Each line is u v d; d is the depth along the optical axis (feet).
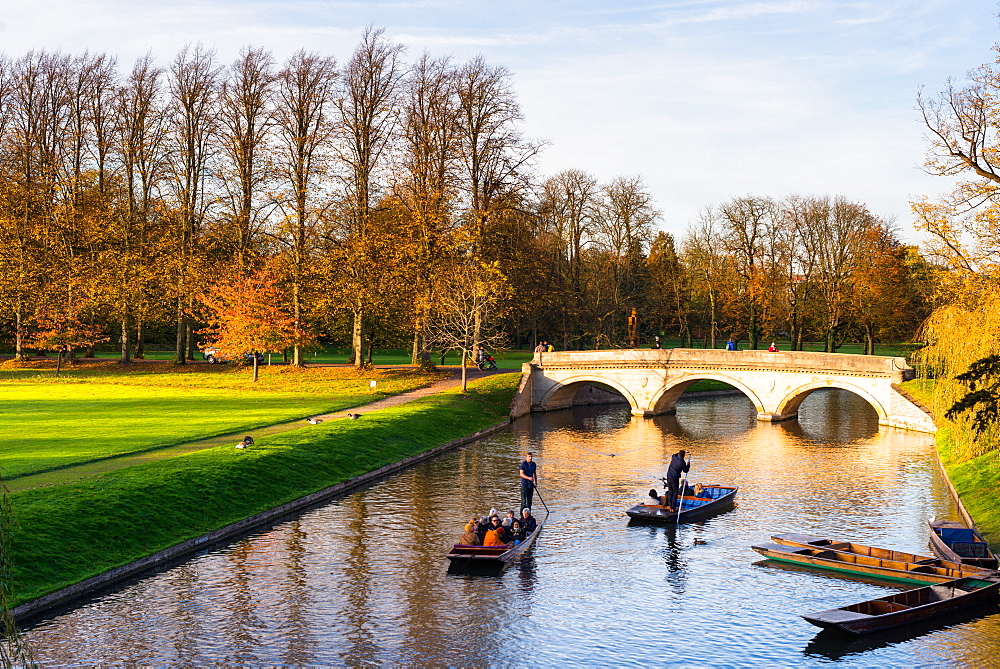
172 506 97.55
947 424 142.41
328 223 227.40
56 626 70.74
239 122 232.94
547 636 71.92
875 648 69.46
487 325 242.17
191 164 242.58
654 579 87.45
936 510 116.16
